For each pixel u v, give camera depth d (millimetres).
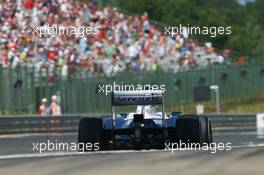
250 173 20156
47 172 21297
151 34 107000
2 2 85125
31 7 89062
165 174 20203
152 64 102312
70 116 76062
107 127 35875
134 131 35844
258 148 29828
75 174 20578
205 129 34438
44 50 86250
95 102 86625
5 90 74000
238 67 112000
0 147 46438
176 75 97688
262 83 117750
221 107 106125
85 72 85938
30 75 77688
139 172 20766
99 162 23969
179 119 34031
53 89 80688
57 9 93312
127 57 99312
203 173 20281
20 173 21281
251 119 89688
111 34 99625
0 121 67812
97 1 107375
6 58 81188
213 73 105812
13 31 84562
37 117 72000
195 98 100500
